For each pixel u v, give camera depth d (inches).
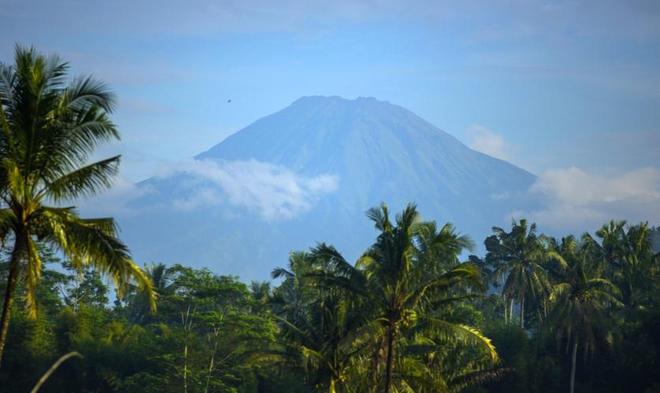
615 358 4055.1
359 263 2187.5
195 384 3132.4
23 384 3250.5
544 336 4249.5
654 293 4869.6
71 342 3432.6
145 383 3196.4
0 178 1149.7
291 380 3412.9
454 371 2930.6
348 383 2412.6
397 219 2177.7
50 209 1150.3
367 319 2214.6
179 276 3467.0
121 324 3769.7
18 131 1148.5
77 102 1174.3
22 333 3314.5
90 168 1177.4
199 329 3582.7
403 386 2353.6
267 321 3348.9
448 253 2192.4
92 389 3363.7
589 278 4116.6
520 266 4810.5
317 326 2507.4
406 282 2167.8
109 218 1173.1
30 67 1149.1
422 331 2240.4
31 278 1162.6
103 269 1150.3
